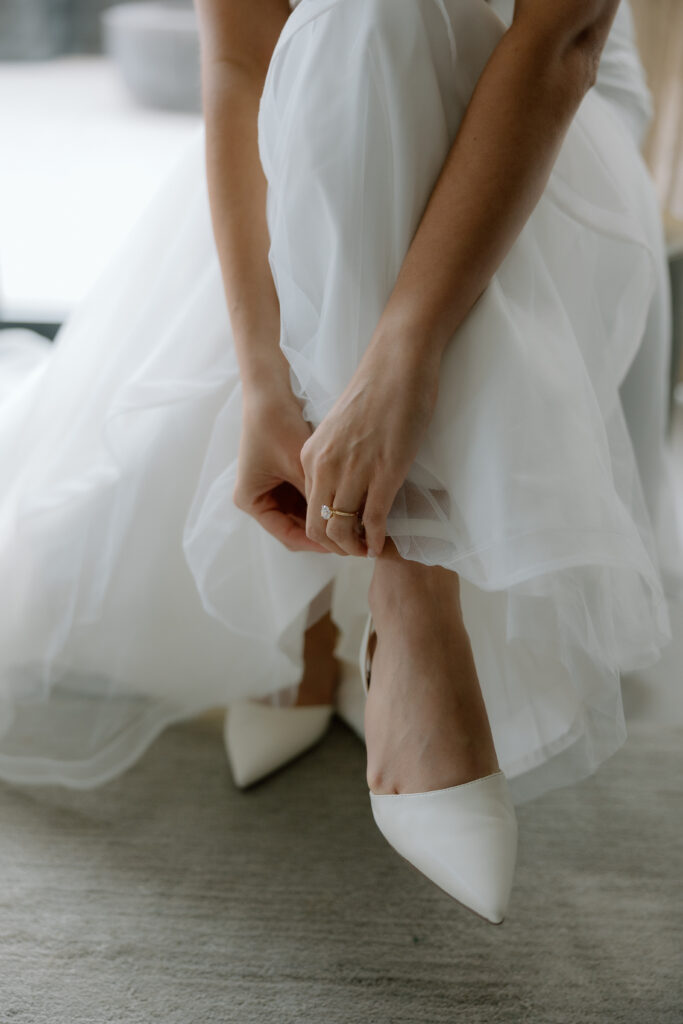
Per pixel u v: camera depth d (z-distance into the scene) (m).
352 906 0.82
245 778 0.96
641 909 0.81
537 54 0.61
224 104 0.78
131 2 2.05
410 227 0.66
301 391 0.70
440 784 0.65
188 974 0.75
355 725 1.03
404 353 0.62
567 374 0.66
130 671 0.98
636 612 0.73
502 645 0.81
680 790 0.96
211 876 0.85
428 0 0.64
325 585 0.83
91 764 0.97
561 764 0.82
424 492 0.67
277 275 0.70
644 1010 0.71
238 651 0.95
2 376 1.54
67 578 0.94
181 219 0.96
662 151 1.60
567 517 0.62
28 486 0.97
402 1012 0.71
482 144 0.62
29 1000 0.72
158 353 0.85
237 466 0.75
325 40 0.65
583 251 0.75
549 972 0.75
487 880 0.62
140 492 0.89
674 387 1.62
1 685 0.98
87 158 2.23
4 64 2.12
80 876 0.85
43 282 2.20
